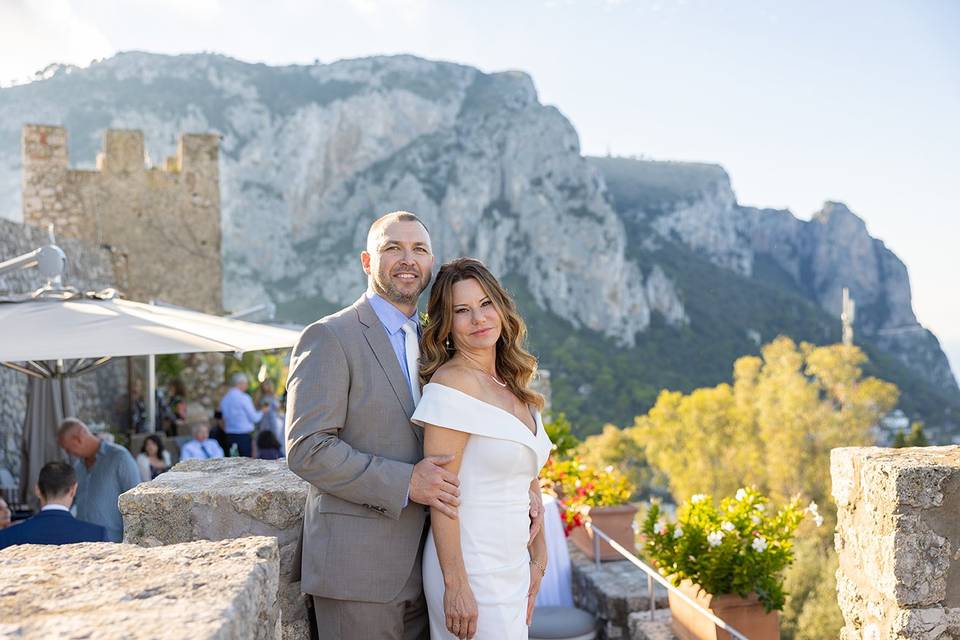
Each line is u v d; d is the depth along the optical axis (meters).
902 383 123.25
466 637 2.29
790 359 55.69
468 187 137.75
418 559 2.47
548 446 2.52
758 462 51.75
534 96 162.00
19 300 5.63
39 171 18.00
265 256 138.88
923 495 2.55
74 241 14.35
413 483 2.23
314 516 2.36
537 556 2.68
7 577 1.39
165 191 18.78
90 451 5.39
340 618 2.30
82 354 4.48
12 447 10.59
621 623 4.95
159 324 5.12
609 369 113.44
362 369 2.31
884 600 2.64
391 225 2.44
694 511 4.21
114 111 134.88
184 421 14.45
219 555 1.51
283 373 19.02
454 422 2.29
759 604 4.00
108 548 1.58
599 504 6.03
